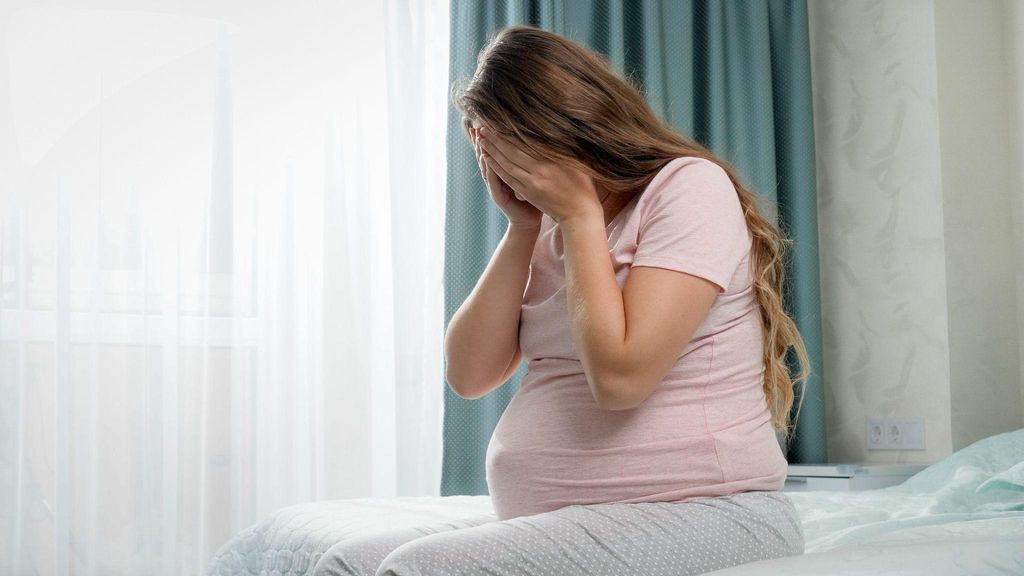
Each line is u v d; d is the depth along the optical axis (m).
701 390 1.17
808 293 3.42
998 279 3.16
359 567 1.09
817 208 3.52
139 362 2.78
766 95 3.47
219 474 2.82
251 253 2.91
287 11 3.00
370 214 3.05
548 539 1.02
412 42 3.12
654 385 1.10
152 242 2.80
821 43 3.56
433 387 3.09
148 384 2.77
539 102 1.19
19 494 2.65
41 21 2.74
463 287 3.03
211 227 2.86
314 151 3.00
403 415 3.02
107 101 2.79
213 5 2.91
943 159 3.12
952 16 3.17
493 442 1.25
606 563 1.03
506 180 1.21
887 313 3.28
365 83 3.08
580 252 1.15
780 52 3.56
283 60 2.98
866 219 3.36
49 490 2.68
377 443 3.07
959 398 3.07
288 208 2.96
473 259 3.05
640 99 1.30
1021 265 3.15
